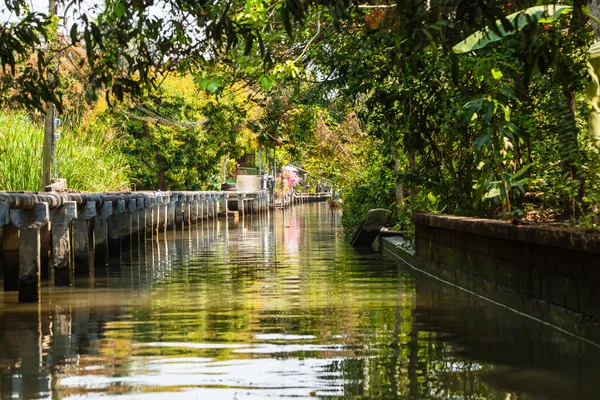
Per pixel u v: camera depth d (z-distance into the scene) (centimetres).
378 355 806
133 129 4219
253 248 2339
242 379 712
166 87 4206
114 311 1144
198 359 796
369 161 2712
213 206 4212
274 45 1552
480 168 1380
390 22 713
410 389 674
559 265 941
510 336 902
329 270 1669
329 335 920
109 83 932
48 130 2252
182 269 1744
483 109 1262
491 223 1155
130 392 674
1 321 1070
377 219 2302
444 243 1473
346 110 2867
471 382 695
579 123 1466
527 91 1426
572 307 909
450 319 1023
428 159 1702
